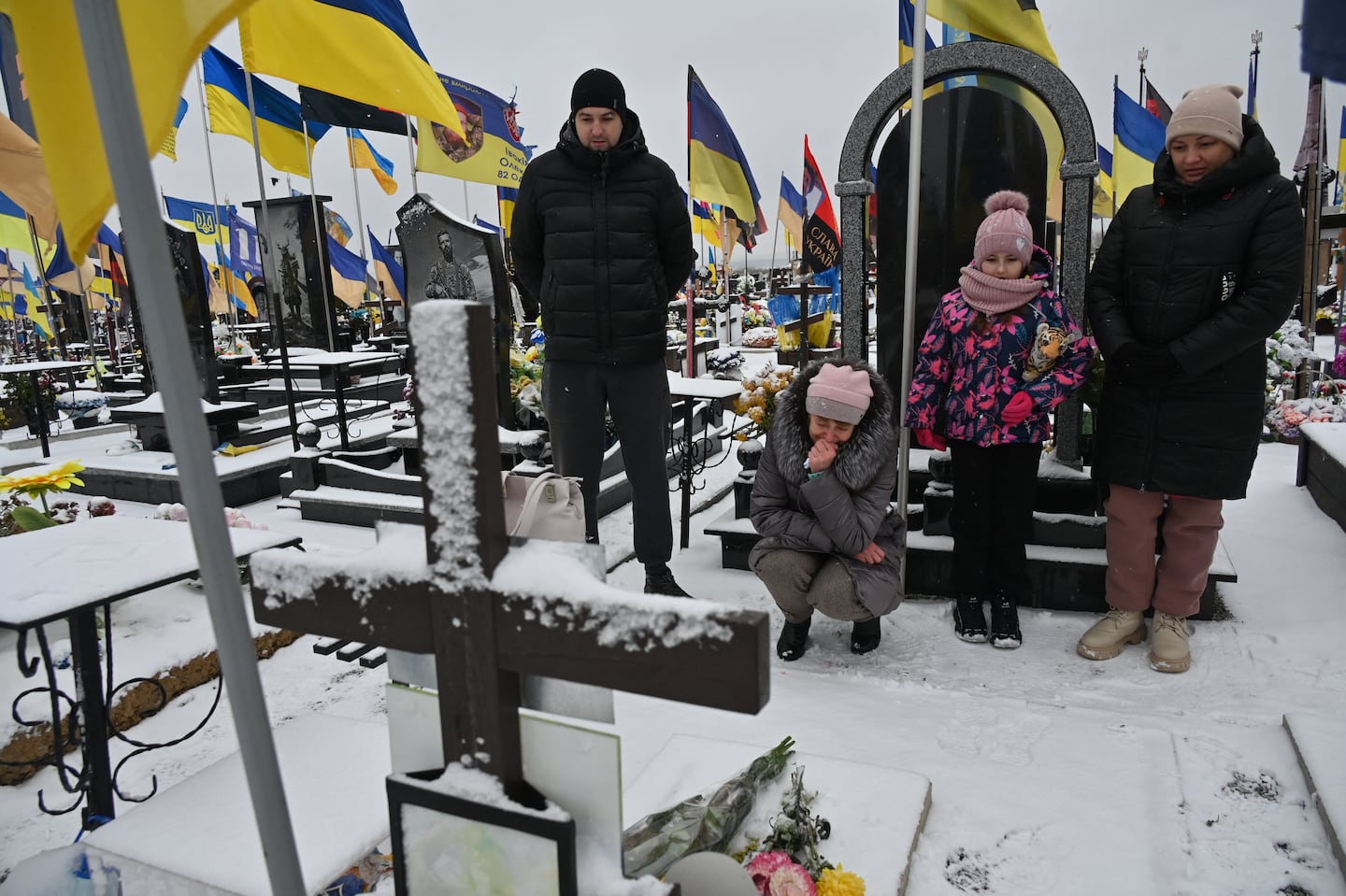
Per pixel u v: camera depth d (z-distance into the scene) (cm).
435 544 105
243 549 194
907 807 187
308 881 143
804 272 709
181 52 89
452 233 450
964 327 279
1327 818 181
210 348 562
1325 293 1254
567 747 108
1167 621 270
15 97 242
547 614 101
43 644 183
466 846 111
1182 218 250
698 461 607
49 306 1087
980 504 288
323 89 341
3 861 197
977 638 290
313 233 797
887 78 331
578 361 310
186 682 282
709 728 235
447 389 100
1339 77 91
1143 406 258
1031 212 333
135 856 152
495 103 743
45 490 265
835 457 252
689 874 138
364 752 184
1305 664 265
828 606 262
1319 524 391
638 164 302
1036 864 179
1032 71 315
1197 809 194
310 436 512
